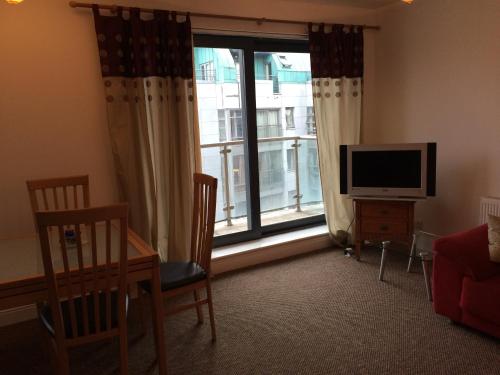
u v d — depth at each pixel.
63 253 1.69
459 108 3.40
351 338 2.45
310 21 3.74
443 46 3.46
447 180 3.57
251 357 2.30
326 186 3.95
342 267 3.57
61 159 2.88
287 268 3.59
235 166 4.31
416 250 3.78
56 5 2.74
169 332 2.60
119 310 1.83
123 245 1.74
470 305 2.33
